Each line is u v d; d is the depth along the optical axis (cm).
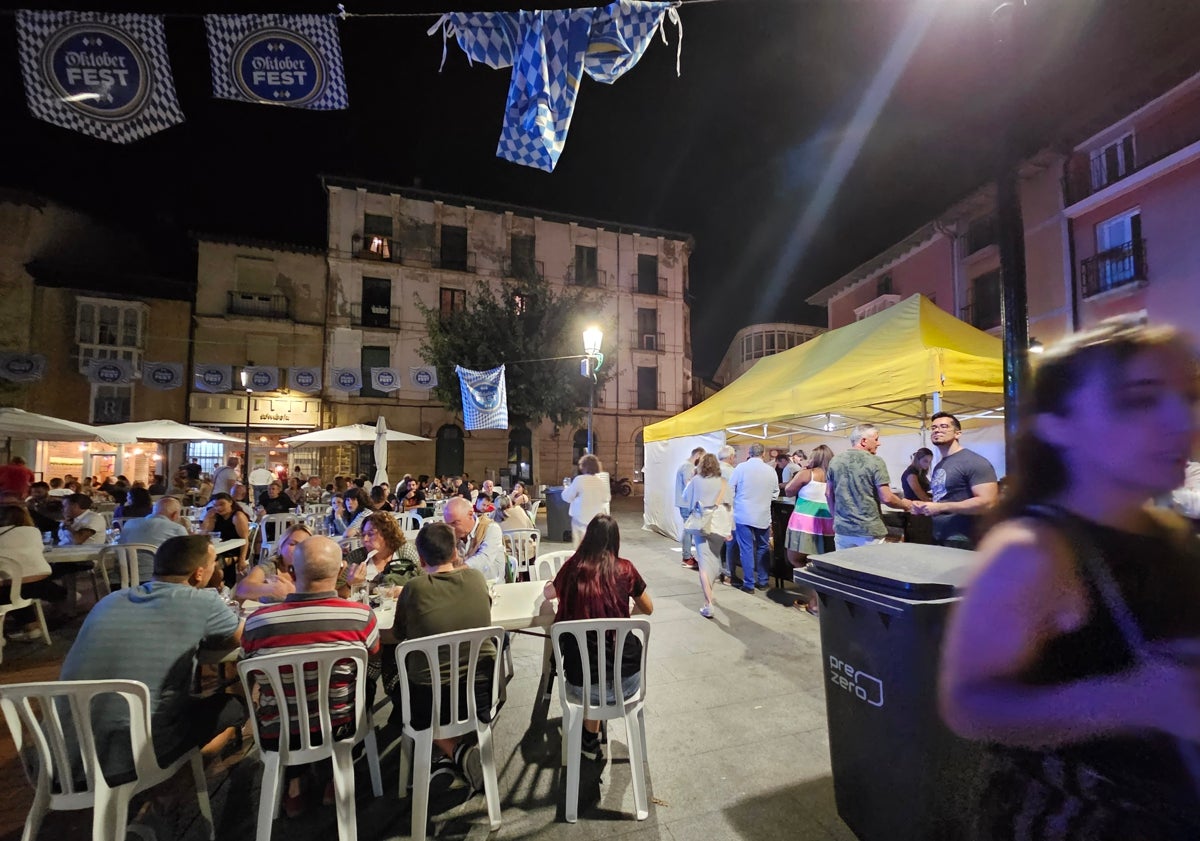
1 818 259
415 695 254
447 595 277
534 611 329
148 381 1587
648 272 2955
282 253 2300
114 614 235
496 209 2639
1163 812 93
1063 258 1306
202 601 249
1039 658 99
